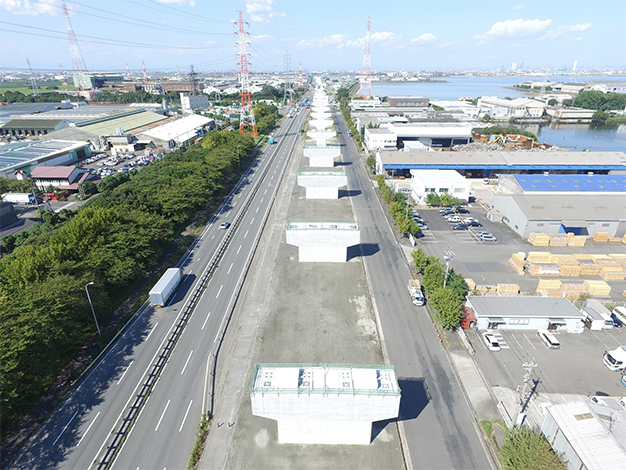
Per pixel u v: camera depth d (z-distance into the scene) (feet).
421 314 186.09
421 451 118.93
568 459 105.60
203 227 286.25
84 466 115.34
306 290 205.57
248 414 133.28
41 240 211.82
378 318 182.70
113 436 125.08
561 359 156.66
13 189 339.36
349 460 116.98
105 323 178.60
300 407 112.68
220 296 200.75
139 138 530.27
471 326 174.09
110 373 150.71
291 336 170.60
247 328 176.24
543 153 399.85
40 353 138.51
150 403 137.69
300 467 114.73
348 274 221.25
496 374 148.77
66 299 154.81
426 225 285.84
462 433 124.88
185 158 392.47
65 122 581.12
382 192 344.08
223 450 120.16
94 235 203.62
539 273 216.95
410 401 137.08
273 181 398.42
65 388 143.43
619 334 171.94
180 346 165.37
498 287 198.70
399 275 220.23
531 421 127.54
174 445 122.31
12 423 127.85
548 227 258.78
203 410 134.72
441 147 500.74
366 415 113.91
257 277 218.79
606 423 109.19
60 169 371.97
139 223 226.79
